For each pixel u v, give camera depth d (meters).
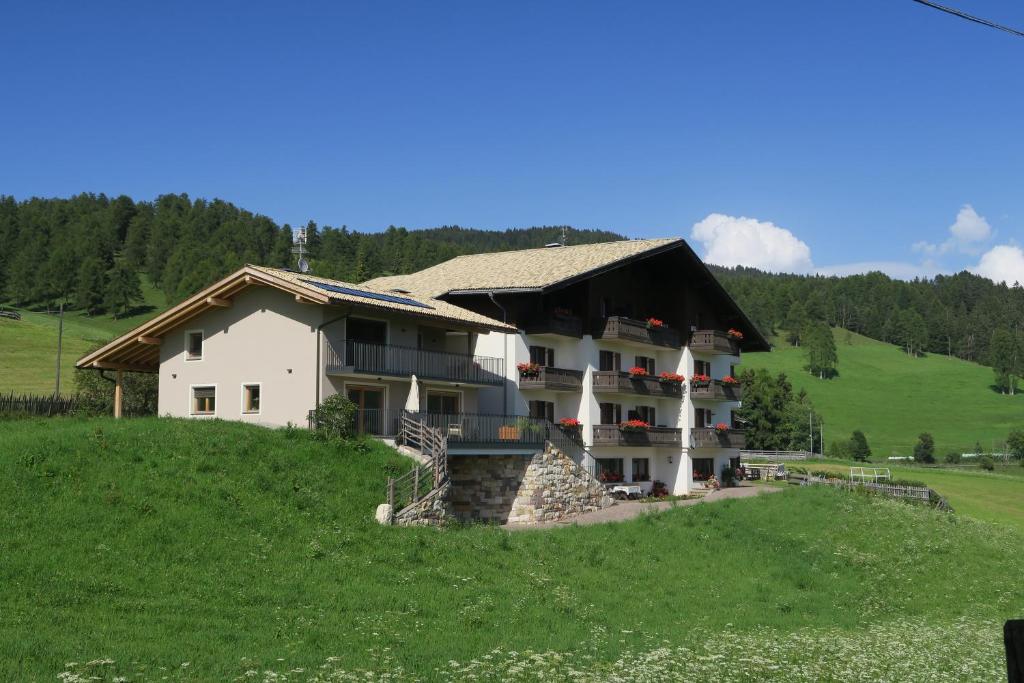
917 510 45.28
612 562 28.47
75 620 16.88
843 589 30.20
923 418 192.75
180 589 19.67
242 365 39.09
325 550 23.84
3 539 20.11
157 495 24.34
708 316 64.25
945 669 19.03
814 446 154.62
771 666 18.03
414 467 31.89
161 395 41.34
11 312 115.12
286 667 15.62
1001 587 32.06
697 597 26.39
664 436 57.03
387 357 39.47
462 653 17.78
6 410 46.12
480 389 47.72
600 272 50.75
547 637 19.83
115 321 180.75
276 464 28.97
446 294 49.44
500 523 39.91
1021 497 71.38
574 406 52.75
